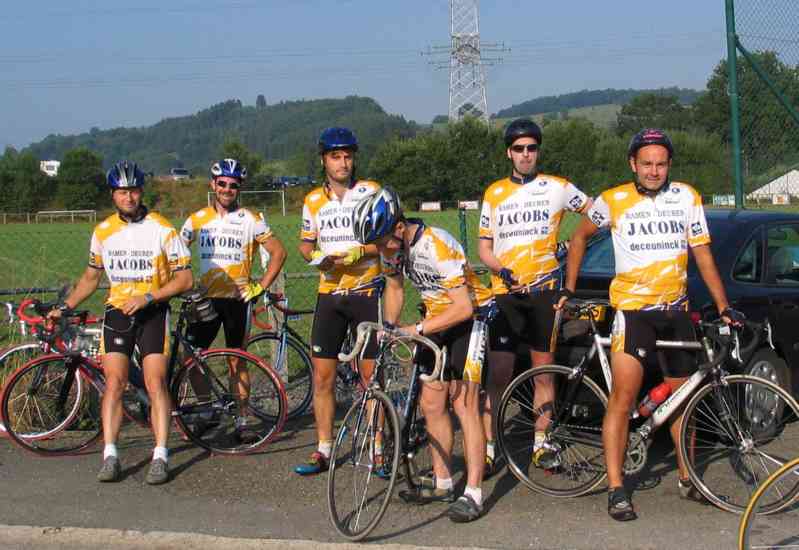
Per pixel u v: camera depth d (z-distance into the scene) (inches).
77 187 2028.8
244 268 236.5
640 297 175.3
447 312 167.5
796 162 367.6
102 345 211.2
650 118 2164.1
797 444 210.7
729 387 178.9
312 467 206.2
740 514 175.0
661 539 164.1
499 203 211.9
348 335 239.6
